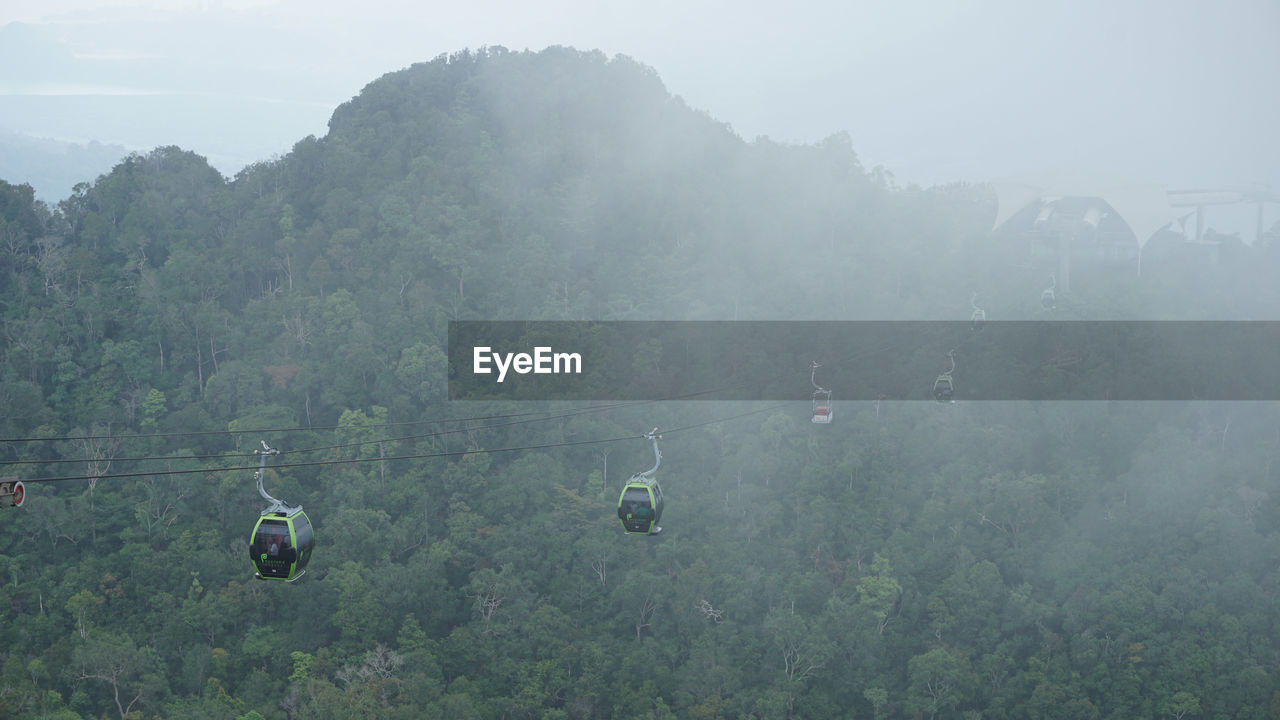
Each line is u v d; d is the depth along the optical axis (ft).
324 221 513.45
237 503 335.67
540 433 382.22
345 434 364.99
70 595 292.61
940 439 363.35
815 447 365.20
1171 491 333.21
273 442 360.69
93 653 258.16
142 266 459.73
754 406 392.27
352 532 316.81
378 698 256.73
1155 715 278.05
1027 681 287.28
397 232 495.82
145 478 345.72
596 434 375.04
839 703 287.28
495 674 282.77
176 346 423.64
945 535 331.57
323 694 254.06
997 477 342.85
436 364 397.60
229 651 282.56
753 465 357.41
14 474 339.77
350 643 285.23
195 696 264.11
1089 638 292.20
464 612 310.45
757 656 291.79
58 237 490.49
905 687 291.58
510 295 469.16
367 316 430.61
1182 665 281.74
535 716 275.39
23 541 315.17
